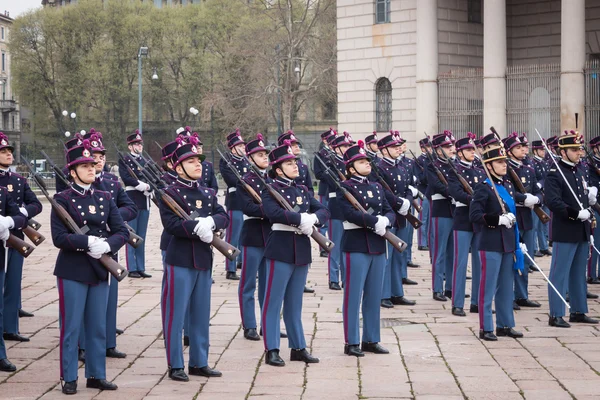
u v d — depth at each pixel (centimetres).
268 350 1085
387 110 4141
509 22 4153
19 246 1070
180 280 1014
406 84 4028
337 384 988
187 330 1176
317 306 1475
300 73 6278
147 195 1783
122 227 1019
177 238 1026
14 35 8031
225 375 1034
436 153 1585
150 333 1274
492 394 942
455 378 1012
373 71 4128
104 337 985
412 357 1118
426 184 1992
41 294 1622
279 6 5656
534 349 1157
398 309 1463
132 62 7900
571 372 1034
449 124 3828
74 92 7881
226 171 1722
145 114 8231
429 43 3862
